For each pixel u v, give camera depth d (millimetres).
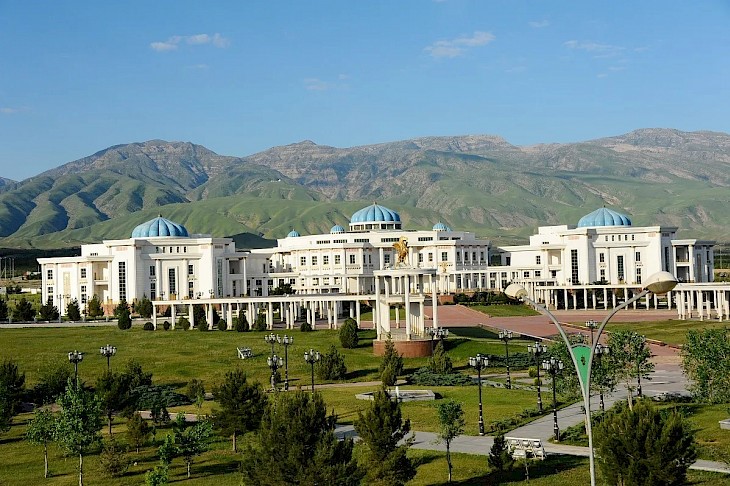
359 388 127500
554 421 90500
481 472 78250
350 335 162125
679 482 63531
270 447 66750
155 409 105188
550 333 184875
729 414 94188
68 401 83562
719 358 99438
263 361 149375
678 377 129375
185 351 158375
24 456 93312
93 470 86250
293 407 67438
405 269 161250
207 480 80562
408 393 119188
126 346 165000
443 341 163625
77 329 197625
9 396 107750
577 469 77438
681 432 64000
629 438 64062
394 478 71062
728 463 74250
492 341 167750
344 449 66875
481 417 93688
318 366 137750
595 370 96375
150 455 91000
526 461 76438
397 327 185500
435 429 95750
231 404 91125
